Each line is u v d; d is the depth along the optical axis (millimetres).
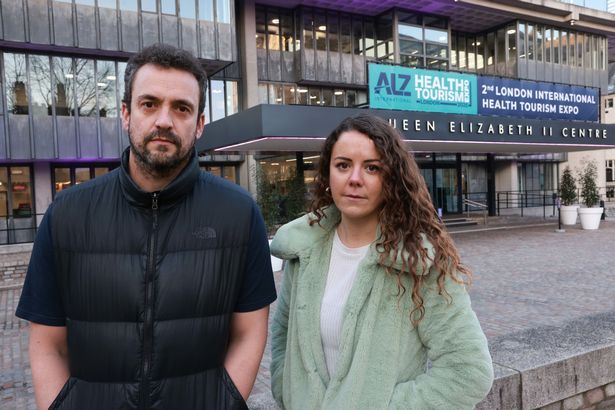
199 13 18781
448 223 19453
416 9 23562
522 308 6883
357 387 1424
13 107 16688
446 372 1431
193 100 1493
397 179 1494
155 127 1432
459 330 1426
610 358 3148
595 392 3113
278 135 11039
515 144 15633
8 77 16594
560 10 26641
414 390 1432
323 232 1685
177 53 1475
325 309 1586
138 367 1464
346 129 1560
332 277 1625
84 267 1491
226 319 1579
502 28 27234
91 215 1526
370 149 1505
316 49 22375
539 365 2848
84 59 17812
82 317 1487
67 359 1604
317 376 1547
